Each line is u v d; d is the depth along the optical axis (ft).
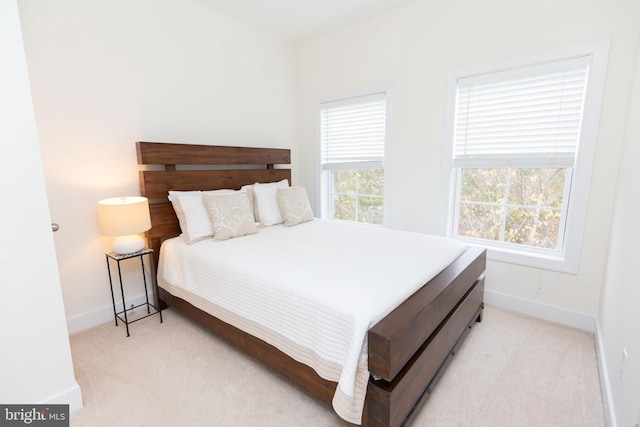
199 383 5.73
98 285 7.86
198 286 6.98
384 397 4.03
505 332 7.43
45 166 6.83
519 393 5.47
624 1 6.43
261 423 4.85
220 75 10.05
